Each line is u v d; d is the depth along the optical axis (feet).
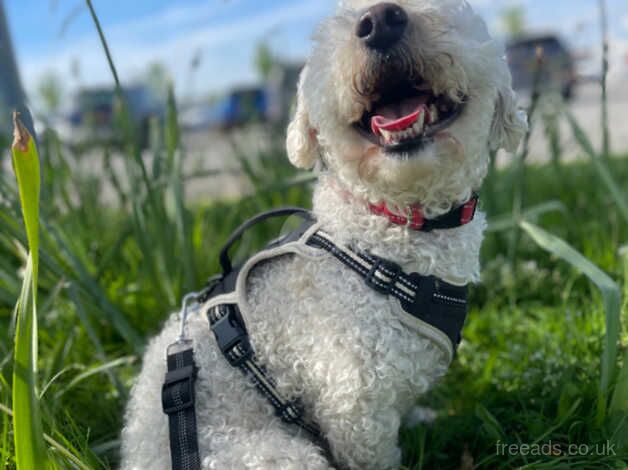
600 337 1.76
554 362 1.71
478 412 1.51
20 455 1.02
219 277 1.60
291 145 1.47
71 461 1.22
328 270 1.29
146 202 2.26
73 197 2.89
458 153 1.22
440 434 1.57
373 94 1.22
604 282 1.48
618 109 8.68
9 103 2.41
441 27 1.20
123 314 2.26
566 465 1.30
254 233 2.73
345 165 1.29
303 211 1.49
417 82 1.21
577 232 2.69
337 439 1.30
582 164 3.50
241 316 1.36
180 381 1.29
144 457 1.29
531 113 2.14
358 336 1.23
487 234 2.64
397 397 1.29
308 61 1.38
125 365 2.02
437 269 1.28
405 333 1.25
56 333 2.11
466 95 1.22
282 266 1.37
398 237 1.27
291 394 1.33
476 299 2.38
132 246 2.69
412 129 1.19
